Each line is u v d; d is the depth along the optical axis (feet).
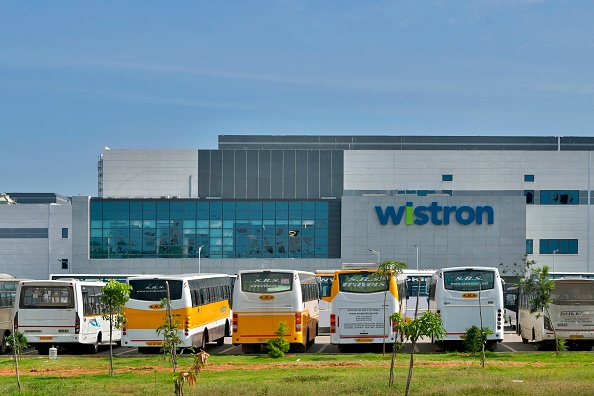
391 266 125.49
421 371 97.55
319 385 83.05
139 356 126.00
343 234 329.11
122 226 333.21
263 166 346.74
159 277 121.60
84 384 86.84
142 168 349.82
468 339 118.83
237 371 101.19
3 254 339.98
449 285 125.29
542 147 422.41
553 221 344.69
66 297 128.77
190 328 120.98
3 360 120.26
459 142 422.41
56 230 339.57
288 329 123.13
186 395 76.48
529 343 147.95
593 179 345.51
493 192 345.92
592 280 128.16
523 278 152.05
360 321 122.72
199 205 333.42
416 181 346.54
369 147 422.00
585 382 82.48
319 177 346.54
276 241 332.60
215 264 330.95
